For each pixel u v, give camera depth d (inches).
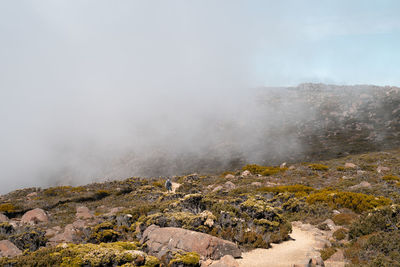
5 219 864.9
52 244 533.3
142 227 518.0
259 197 786.2
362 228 459.5
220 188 1145.4
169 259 374.3
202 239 406.3
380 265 328.2
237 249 420.5
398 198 718.5
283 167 1678.2
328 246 456.4
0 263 341.4
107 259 344.2
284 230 517.3
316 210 690.8
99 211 948.0
